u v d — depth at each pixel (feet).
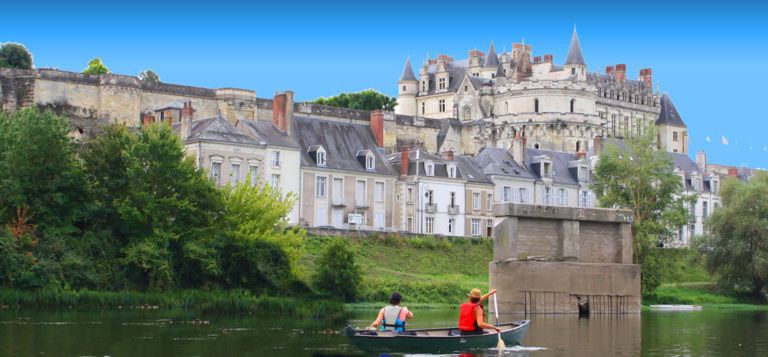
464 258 276.62
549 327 166.61
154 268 192.54
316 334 143.23
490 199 324.39
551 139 471.62
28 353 117.19
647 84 616.39
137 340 131.54
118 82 342.64
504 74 538.47
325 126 307.78
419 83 569.23
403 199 305.53
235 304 182.19
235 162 267.59
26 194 194.59
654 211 259.39
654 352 130.72
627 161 261.03
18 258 178.60
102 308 177.88
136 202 199.11
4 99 323.16
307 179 286.66
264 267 201.16
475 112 509.76
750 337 152.76
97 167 206.18
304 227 253.85
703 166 413.18
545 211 203.41
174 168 203.51
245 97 374.02
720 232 266.98
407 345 120.37
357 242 261.24
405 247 268.41
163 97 357.61
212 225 209.05
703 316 203.92
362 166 301.63
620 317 195.93
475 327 126.62
